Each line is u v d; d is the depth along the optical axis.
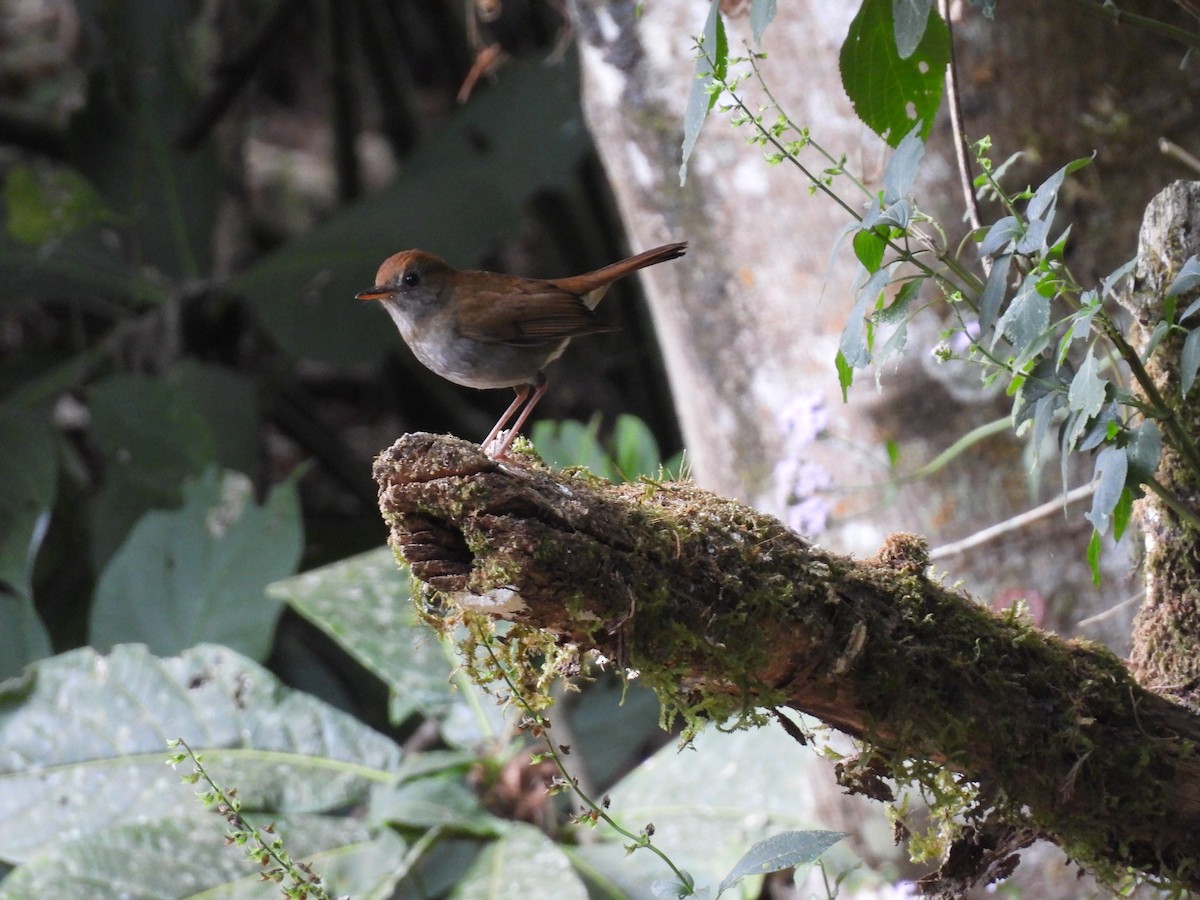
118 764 7.29
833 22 6.88
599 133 8.05
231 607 9.09
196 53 15.12
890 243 4.33
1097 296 4.06
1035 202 4.16
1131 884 4.71
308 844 6.83
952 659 4.20
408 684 7.57
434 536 4.09
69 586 11.84
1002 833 4.43
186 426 11.06
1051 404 4.32
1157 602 4.86
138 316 13.08
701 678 4.13
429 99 17.36
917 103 4.84
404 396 15.46
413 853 6.77
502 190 12.53
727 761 7.61
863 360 4.31
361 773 7.29
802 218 7.23
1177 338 4.68
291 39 18.12
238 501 9.43
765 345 7.55
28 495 10.38
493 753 7.44
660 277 7.95
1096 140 6.55
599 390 15.56
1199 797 4.22
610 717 9.17
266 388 13.05
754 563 4.11
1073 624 6.71
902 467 7.09
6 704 7.52
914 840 4.52
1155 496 4.82
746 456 7.80
